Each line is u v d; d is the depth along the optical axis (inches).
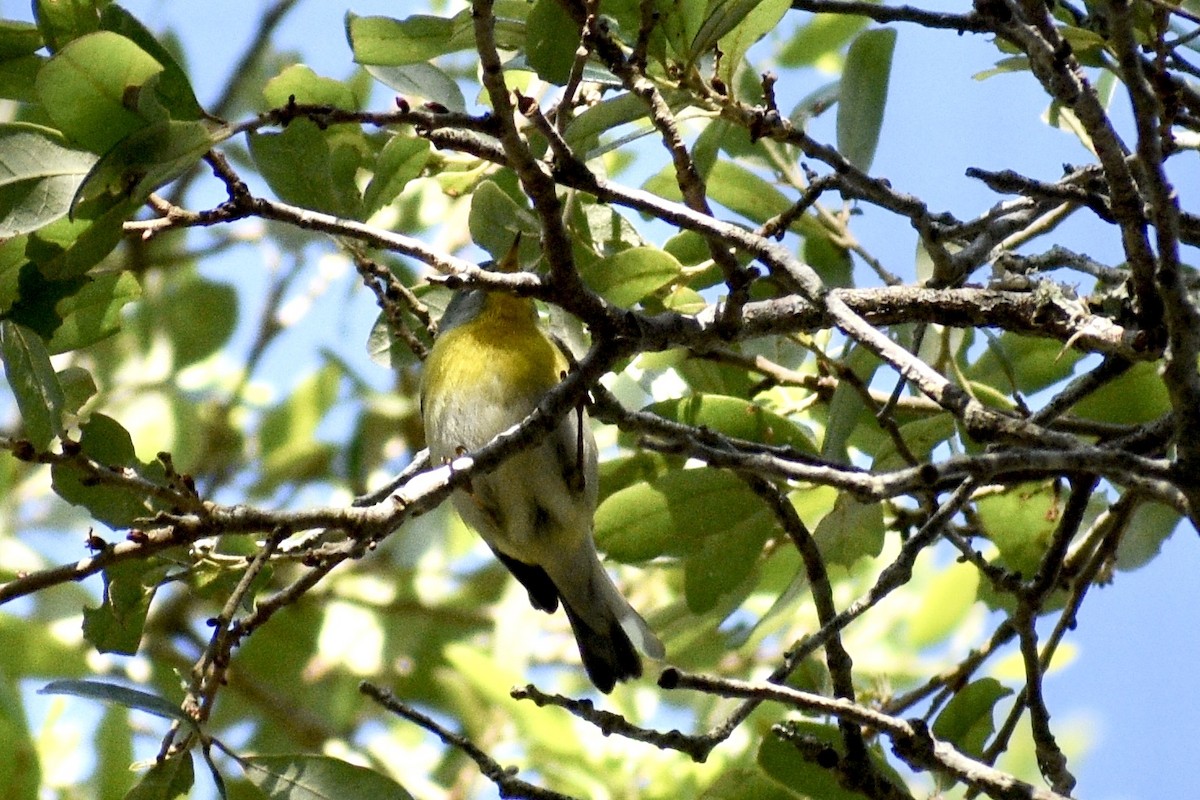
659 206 247.0
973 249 303.6
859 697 377.7
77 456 222.5
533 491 343.0
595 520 323.3
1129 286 274.7
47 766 413.7
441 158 338.6
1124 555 355.9
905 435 312.2
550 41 257.0
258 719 505.4
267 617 241.6
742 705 261.3
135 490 224.2
